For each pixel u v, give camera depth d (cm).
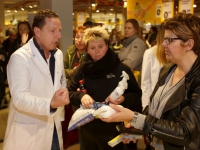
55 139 217
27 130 193
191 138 125
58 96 166
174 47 136
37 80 192
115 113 139
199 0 1402
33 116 195
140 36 385
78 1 1420
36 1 1505
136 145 367
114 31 1134
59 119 219
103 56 215
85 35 219
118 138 173
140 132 159
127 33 379
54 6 444
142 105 262
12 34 700
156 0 752
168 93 147
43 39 190
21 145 193
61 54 218
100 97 217
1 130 430
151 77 259
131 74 223
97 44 212
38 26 188
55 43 193
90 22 394
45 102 170
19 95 177
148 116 134
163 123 129
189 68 140
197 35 135
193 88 132
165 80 159
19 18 2358
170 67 159
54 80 206
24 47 195
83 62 225
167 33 138
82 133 227
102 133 216
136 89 226
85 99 193
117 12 2220
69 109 359
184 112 128
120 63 222
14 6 1736
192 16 139
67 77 328
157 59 249
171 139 127
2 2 1294
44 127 200
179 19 138
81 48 326
